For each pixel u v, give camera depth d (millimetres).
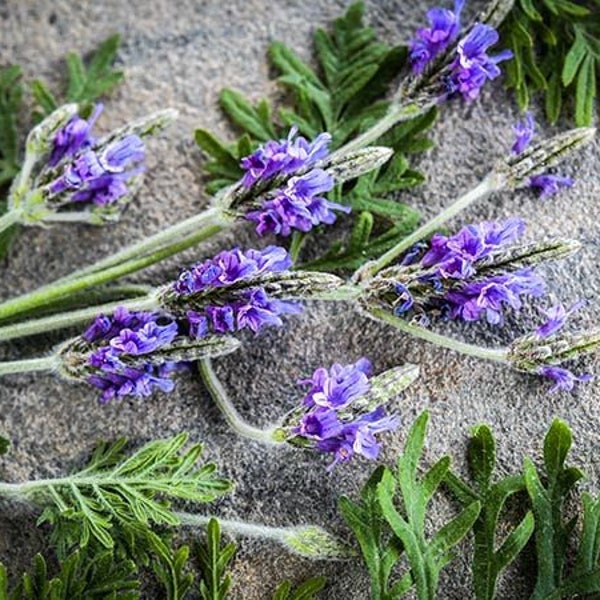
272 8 450
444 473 385
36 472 417
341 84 435
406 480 384
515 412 407
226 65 448
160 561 397
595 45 428
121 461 404
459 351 398
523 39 425
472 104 433
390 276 385
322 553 396
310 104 434
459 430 407
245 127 434
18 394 423
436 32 395
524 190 423
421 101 401
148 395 400
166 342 383
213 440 413
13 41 454
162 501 397
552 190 418
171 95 447
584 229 420
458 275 378
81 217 419
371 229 424
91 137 422
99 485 393
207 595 391
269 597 402
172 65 449
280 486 408
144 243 403
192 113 444
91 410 420
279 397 416
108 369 383
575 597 391
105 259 417
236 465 411
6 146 445
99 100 449
